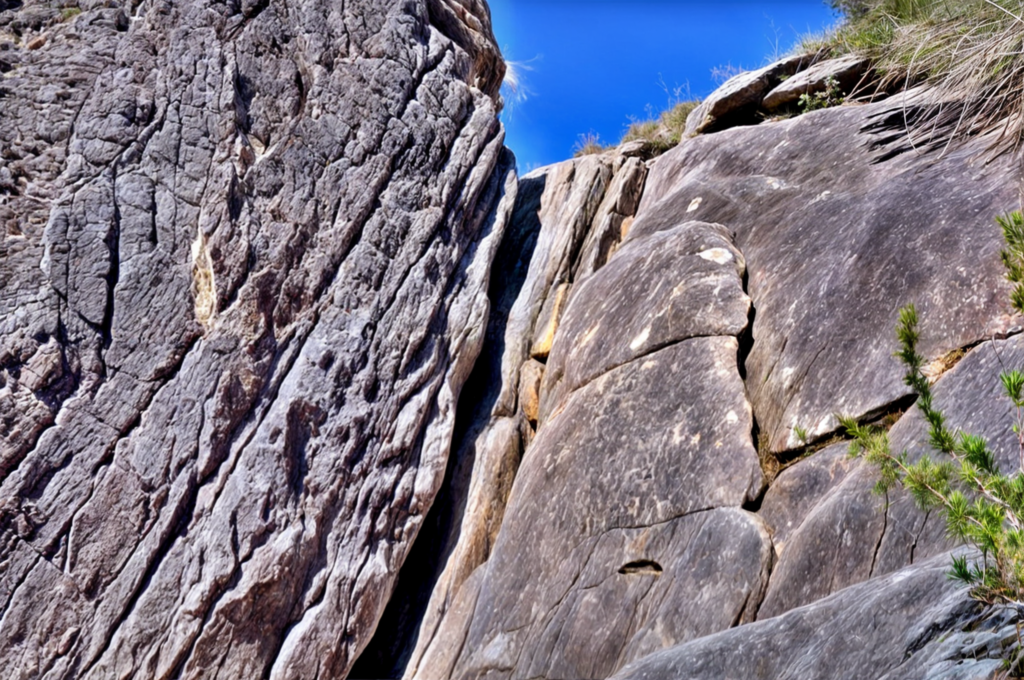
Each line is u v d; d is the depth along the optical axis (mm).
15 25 6156
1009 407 3840
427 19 8125
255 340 6109
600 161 8742
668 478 5082
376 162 7145
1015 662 2033
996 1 6055
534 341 7562
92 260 5699
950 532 2533
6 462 5168
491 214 7949
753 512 4652
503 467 6789
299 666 5738
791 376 5133
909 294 4930
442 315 7148
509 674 5191
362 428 6359
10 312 5402
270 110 6781
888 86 7473
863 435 2873
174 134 6262
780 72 8492
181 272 5977
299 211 6617
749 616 4254
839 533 4004
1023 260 2689
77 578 5230
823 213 6105
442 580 6379
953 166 5648
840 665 2660
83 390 5465
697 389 5391
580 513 5402
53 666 5094
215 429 5797
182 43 6527
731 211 6914
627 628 4719
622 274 6785
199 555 5582
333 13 7414
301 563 5875
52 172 5848
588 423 5848
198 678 5441
